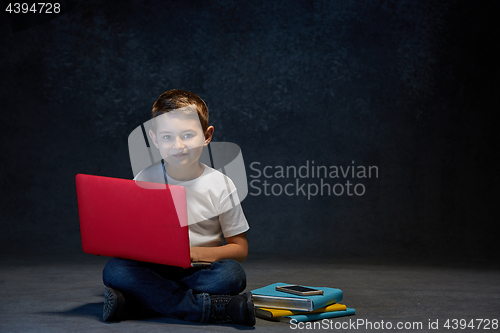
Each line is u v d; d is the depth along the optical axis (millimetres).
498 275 2838
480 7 4152
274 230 4168
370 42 4219
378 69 4211
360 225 4156
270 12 4262
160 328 1450
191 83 4273
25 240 4043
